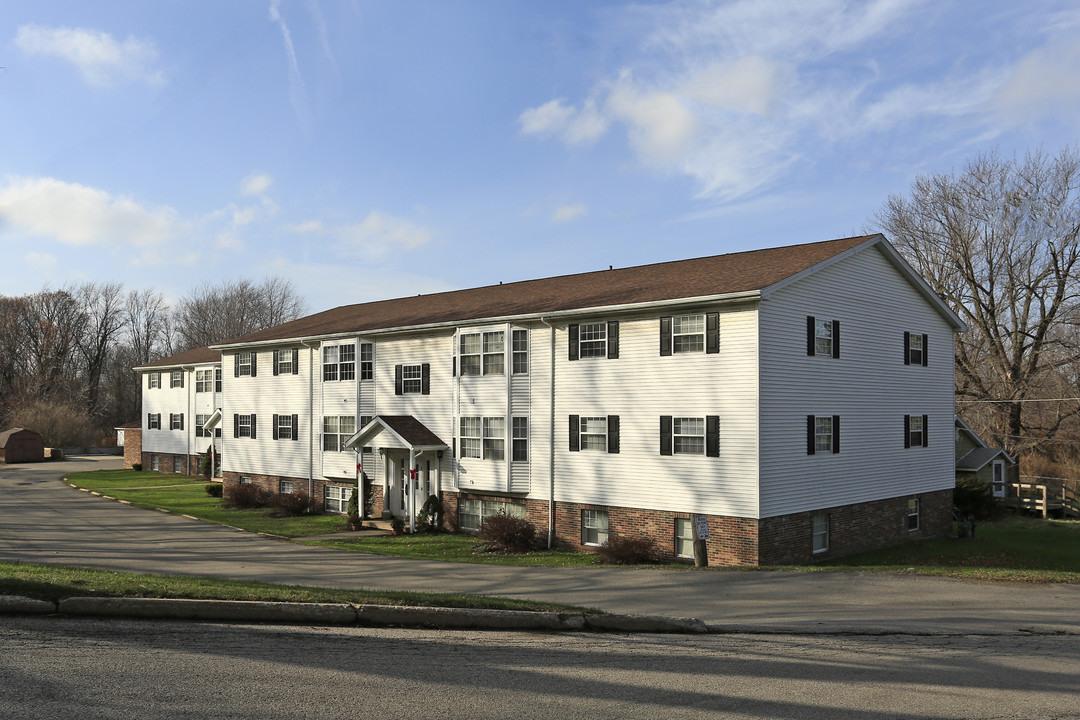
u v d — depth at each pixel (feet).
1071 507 132.87
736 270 80.23
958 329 98.07
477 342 91.97
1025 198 151.23
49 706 22.81
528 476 86.79
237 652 29.50
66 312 305.12
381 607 36.52
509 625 37.81
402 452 102.37
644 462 76.95
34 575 39.40
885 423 85.92
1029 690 29.09
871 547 83.20
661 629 39.01
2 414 270.67
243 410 127.65
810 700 27.04
